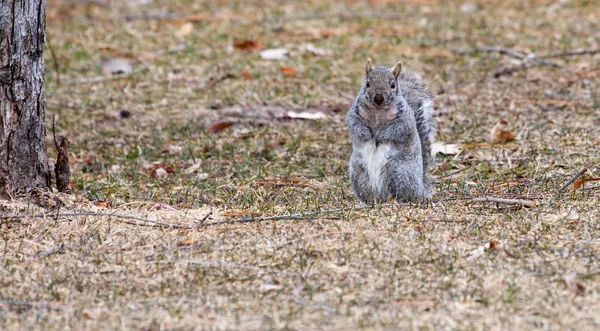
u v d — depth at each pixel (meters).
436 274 8.12
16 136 9.84
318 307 7.54
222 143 13.65
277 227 9.36
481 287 7.87
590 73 16.58
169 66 17.59
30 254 8.70
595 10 21.44
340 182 11.70
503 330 7.11
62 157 10.41
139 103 15.70
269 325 7.23
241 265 8.37
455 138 13.53
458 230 9.13
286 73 17.03
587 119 14.18
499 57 17.81
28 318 7.43
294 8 22.33
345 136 13.88
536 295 7.70
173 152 13.30
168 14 21.78
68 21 20.97
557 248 8.61
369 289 7.87
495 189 10.95
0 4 9.46
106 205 10.41
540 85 16.12
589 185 10.84
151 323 7.30
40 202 9.98
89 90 16.38
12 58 9.62
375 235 9.04
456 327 7.16
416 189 10.63
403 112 10.52
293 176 12.01
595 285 7.84
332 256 8.52
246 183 11.65
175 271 8.27
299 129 14.26
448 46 18.73
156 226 9.47
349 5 22.66
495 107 15.05
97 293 7.89
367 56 18.03
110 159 13.02
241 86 16.44
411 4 22.64
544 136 13.44
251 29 20.27
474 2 22.64
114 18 21.31
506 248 8.62
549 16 21.06
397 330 7.12
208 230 9.34
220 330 7.17
